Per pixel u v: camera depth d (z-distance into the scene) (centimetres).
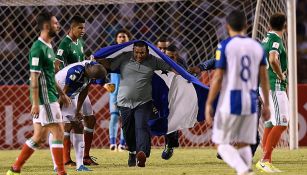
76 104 2672
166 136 3100
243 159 1866
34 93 2142
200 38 5041
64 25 4969
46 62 2173
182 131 4206
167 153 3134
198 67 2917
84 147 2928
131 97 2719
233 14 1844
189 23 5078
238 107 1777
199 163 3050
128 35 3353
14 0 3981
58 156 2256
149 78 2731
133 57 2742
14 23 4941
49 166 2948
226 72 1805
